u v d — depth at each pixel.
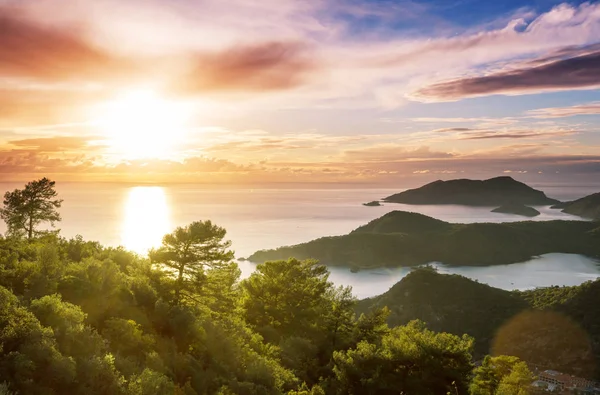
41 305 15.65
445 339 28.19
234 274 37.38
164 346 19.56
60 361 12.81
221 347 22.00
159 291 27.02
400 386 25.70
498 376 34.31
